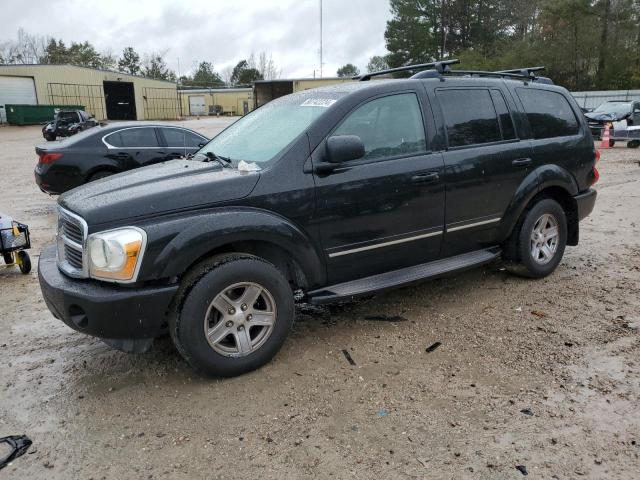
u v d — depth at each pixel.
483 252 4.86
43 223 8.70
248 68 91.75
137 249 3.16
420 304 4.80
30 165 17.53
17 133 33.47
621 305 4.65
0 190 12.44
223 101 65.81
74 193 3.78
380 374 3.58
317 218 3.78
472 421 3.04
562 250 5.41
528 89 5.16
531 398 3.25
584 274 5.50
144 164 9.42
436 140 4.36
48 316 4.80
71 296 3.22
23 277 5.95
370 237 4.04
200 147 5.04
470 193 4.53
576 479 2.57
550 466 2.66
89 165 9.03
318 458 2.77
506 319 4.42
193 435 2.98
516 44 50.91
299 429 3.01
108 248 3.14
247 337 3.56
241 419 3.12
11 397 3.43
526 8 56.31
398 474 2.64
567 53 46.22
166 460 2.79
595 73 48.03
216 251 3.61
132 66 94.94
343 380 3.52
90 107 46.72
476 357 3.78
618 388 3.33
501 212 4.80
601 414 3.07
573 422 3.00
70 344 4.21
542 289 5.09
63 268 3.52
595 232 7.26
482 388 3.37
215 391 3.42
